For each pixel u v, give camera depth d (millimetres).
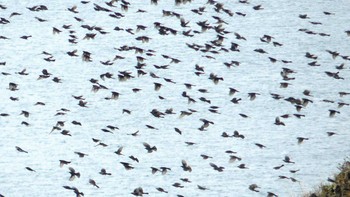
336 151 46812
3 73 56594
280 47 66188
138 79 60562
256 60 63656
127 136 50875
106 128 52031
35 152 48031
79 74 61219
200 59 64188
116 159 47156
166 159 47062
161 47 66688
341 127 51062
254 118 53312
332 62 63031
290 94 57250
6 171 44906
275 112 54250
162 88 58938
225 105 55844
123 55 65062
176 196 41156
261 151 47469
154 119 53438
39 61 63344
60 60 63656
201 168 45219
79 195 36344
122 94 57812
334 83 58906
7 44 66250
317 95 56812
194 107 55469
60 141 49781
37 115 53875
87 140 50188
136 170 45281
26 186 42906
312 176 42312
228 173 44125
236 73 61375
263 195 40406
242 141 49469
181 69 62531
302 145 48031
